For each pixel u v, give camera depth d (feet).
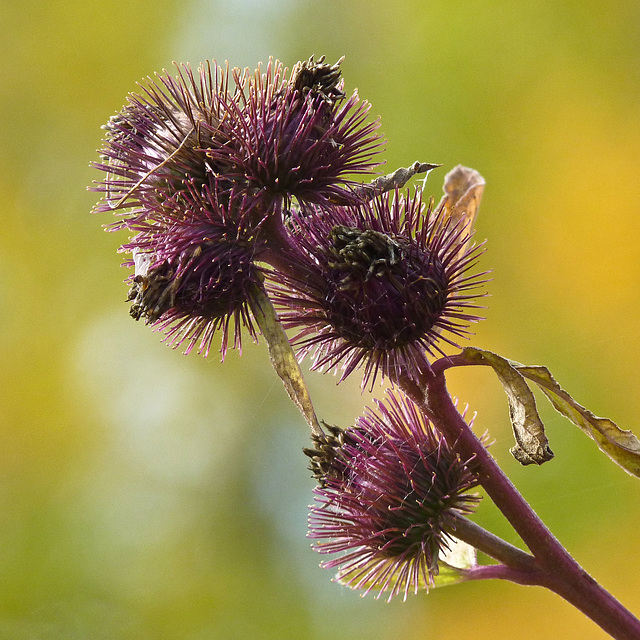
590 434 1.79
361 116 1.81
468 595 3.19
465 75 3.70
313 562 3.51
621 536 2.76
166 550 3.74
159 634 3.51
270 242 1.80
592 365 3.21
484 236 3.48
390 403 1.82
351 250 1.78
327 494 1.81
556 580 1.78
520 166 3.55
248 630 3.44
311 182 1.79
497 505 1.79
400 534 1.79
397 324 1.78
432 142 3.65
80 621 3.53
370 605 3.33
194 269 1.78
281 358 1.79
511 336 3.34
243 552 3.64
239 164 1.79
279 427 3.80
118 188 1.81
